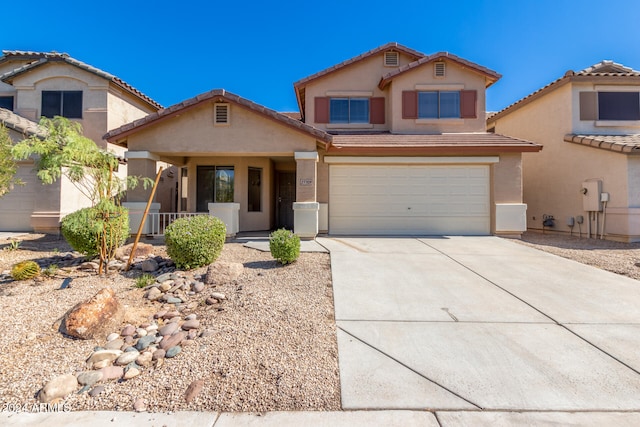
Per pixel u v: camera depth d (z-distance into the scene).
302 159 11.06
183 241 7.11
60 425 2.92
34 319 4.71
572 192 13.80
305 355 3.95
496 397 3.26
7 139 9.00
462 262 8.14
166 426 2.91
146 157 10.98
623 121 13.73
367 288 6.20
